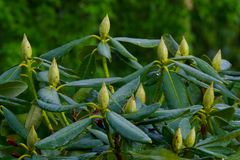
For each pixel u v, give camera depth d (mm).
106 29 1190
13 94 1093
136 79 1030
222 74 1236
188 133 1050
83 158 1009
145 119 996
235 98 1138
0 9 3611
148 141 922
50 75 1059
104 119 973
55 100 1024
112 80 1091
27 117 1118
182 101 1114
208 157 1044
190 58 1142
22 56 1147
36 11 3721
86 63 1236
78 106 975
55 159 1020
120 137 995
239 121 1084
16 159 1055
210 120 1075
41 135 1159
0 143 1171
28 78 1146
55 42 3715
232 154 1033
